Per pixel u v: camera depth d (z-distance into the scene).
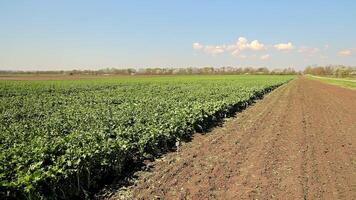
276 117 25.69
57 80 82.88
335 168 12.53
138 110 21.00
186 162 13.05
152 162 13.10
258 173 11.80
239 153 14.48
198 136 18.03
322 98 44.41
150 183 10.79
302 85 79.50
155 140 14.30
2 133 14.10
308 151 14.99
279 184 10.73
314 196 9.79
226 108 25.55
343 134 19.17
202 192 10.05
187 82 72.06
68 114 20.34
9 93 39.97
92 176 10.48
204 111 20.66
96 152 10.42
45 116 20.56
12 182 8.05
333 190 10.29
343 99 43.34
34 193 8.40
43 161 9.65
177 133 16.19
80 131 13.88
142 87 52.88
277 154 14.38
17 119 19.97
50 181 8.77
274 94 50.56
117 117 18.11
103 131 13.89
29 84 60.19
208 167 12.47
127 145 12.01
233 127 21.06
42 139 11.86
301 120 24.25
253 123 22.70
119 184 10.73
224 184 10.73
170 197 9.69
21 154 10.09
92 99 31.73
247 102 34.03
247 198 9.62
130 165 12.59
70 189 9.48
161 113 20.27
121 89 47.81
